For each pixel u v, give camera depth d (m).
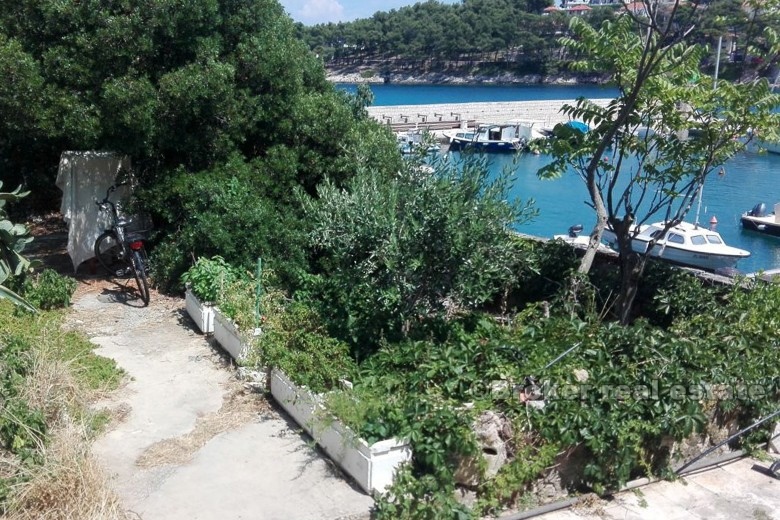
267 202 11.33
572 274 9.66
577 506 6.33
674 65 9.40
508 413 6.35
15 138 11.45
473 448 5.93
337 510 5.89
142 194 11.51
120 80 10.48
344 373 7.24
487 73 92.25
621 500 6.48
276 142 12.38
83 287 11.40
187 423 7.23
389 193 8.15
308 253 11.52
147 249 12.09
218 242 10.49
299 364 7.34
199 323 9.59
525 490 6.33
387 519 5.66
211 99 11.00
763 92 9.07
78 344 8.82
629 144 10.00
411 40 97.38
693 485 6.83
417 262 7.65
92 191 11.92
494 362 6.96
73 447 5.69
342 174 12.28
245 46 11.59
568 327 7.75
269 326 8.23
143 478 6.25
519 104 55.16
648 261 10.79
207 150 11.70
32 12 10.69
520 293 10.84
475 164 8.49
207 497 6.02
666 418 6.66
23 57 10.30
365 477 6.08
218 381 8.18
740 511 6.38
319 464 6.55
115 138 11.04
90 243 12.00
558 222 29.81
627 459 6.46
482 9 94.81
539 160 41.94
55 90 10.52
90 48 10.48
